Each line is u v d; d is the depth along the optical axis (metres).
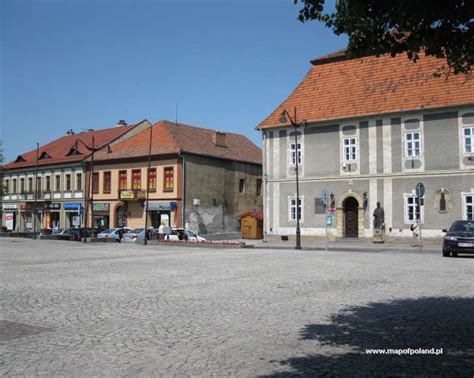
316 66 42.72
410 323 8.22
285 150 40.66
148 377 5.51
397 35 6.59
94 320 8.44
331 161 38.38
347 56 7.03
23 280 13.64
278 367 5.90
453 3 5.76
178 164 49.09
